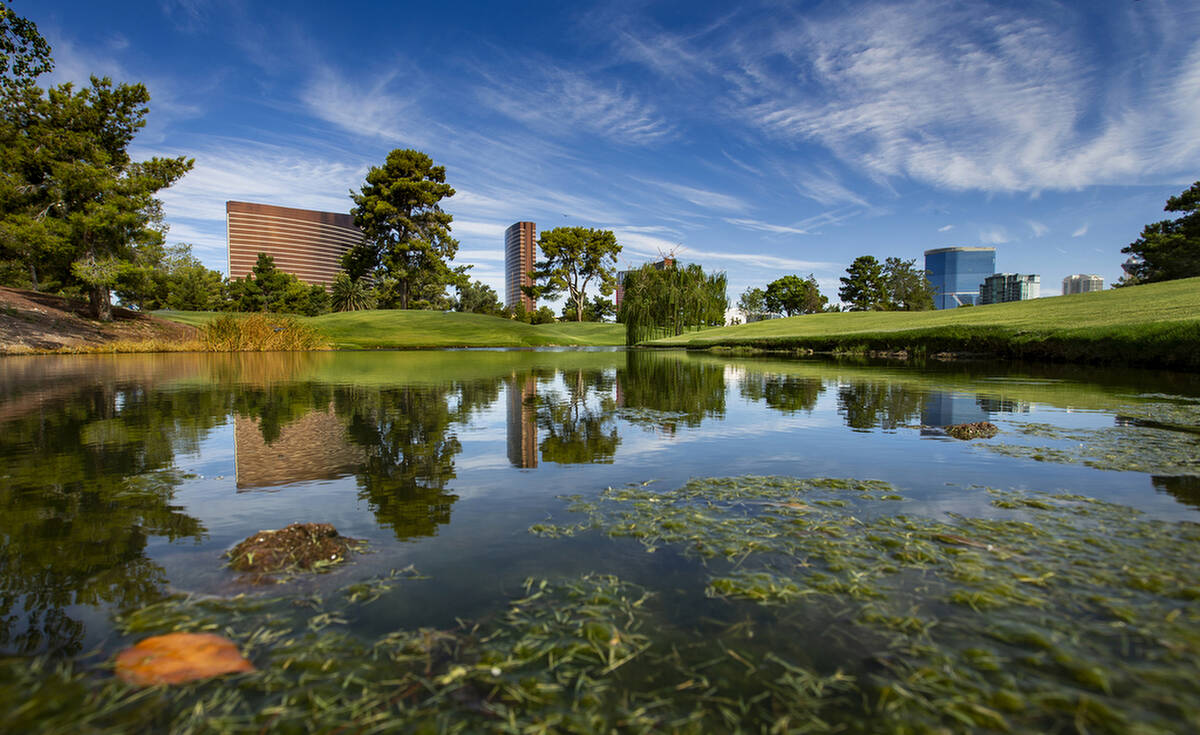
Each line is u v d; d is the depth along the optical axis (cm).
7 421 482
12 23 1130
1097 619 144
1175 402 557
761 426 461
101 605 155
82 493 267
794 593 162
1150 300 1612
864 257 6700
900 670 125
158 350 2055
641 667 128
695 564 183
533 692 119
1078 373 946
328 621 147
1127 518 221
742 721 110
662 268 3148
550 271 6356
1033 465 313
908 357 1612
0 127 1906
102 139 2155
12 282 3691
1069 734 103
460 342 3325
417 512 238
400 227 4950
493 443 395
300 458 346
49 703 113
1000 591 160
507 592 163
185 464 328
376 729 107
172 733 106
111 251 2162
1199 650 129
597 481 290
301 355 1898
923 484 277
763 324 3988
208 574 175
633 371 1173
